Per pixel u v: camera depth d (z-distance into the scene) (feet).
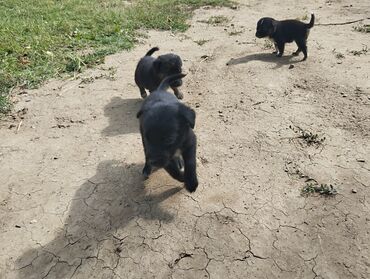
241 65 6.04
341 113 4.61
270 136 4.26
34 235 3.21
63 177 3.83
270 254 2.94
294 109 4.75
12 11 8.67
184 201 3.45
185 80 5.67
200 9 9.23
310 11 8.70
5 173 3.91
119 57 6.50
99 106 5.08
